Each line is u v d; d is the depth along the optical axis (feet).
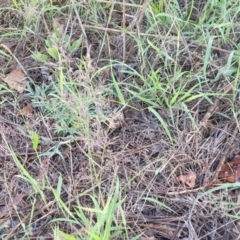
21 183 2.05
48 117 2.17
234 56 2.23
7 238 1.91
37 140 2.00
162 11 2.38
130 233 1.89
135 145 2.12
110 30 2.38
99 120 2.03
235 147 2.07
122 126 2.16
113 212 1.83
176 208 1.96
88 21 2.43
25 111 2.22
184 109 2.13
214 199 1.93
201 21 2.31
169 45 2.28
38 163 2.10
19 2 2.49
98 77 2.27
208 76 2.24
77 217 1.95
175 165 2.05
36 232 1.92
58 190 1.94
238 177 2.00
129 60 2.34
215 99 2.18
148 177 2.03
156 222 1.93
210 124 2.14
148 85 2.19
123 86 2.26
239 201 1.90
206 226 1.91
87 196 1.99
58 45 2.25
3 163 2.10
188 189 1.99
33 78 2.34
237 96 2.18
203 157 2.07
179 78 2.21
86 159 2.08
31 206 1.98
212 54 2.30
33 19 2.41
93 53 2.37
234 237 1.87
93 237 1.71
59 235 1.80
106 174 2.03
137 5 2.32
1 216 1.96
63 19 2.45
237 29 2.33
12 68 2.36
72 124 2.12
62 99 2.04
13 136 2.16
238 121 2.12
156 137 2.13
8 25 2.49
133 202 1.98
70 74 2.18
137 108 2.21
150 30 2.31
